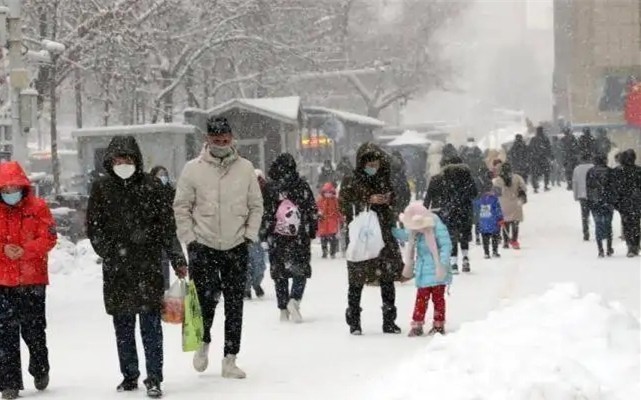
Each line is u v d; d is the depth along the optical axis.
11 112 40.88
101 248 19.19
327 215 52.44
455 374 17.02
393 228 26.55
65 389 20.23
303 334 26.91
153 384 19.02
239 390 19.59
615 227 59.97
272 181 29.30
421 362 18.52
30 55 51.16
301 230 29.28
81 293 39.03
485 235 46.91
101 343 26.53
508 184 51.16
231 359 21.00
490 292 35.00
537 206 74.00
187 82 106.25
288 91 129.38
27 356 24.83
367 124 116.25
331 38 137.88
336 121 102.81
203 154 21.08
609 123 131.62
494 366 16.81
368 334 26.62
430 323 28.36
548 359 16.73
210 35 97.62
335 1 144.25
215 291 21.00
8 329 19.48
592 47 132.50
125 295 19.11
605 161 46.50
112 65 84.81
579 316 19.95
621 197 45.91
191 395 19.17
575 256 47.09
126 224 19.12
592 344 18.69
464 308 31.14
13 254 19.52
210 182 20.86
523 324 20.50
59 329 29.41
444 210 40.28
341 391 19.06
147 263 19.25
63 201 62.72
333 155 105.75
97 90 108.75
